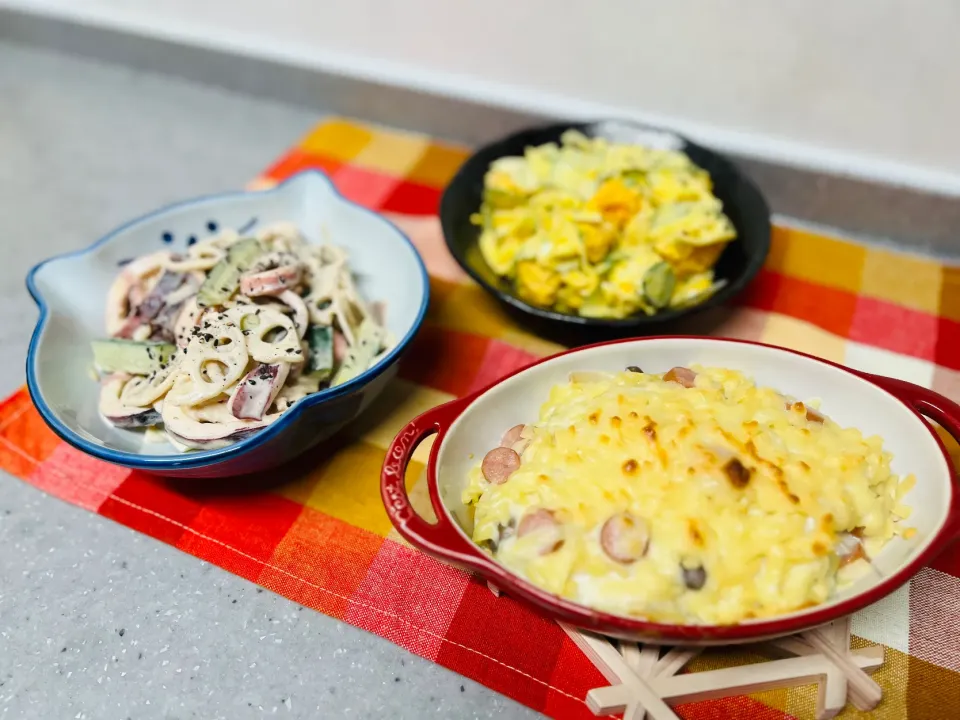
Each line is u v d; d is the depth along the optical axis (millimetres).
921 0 399
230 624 296
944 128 440
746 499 244
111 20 635
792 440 262
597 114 519
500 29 509
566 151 441
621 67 495
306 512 327
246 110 617
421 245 470
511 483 261
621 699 250
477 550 237
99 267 374
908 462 271
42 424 365
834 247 469
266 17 579
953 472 253
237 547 316
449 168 539
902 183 458
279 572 308
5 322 429
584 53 498
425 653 282
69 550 321
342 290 360
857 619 284
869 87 441
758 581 237
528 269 390
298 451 317
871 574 250
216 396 311
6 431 361
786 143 483
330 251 384
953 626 281
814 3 421
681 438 253
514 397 297
